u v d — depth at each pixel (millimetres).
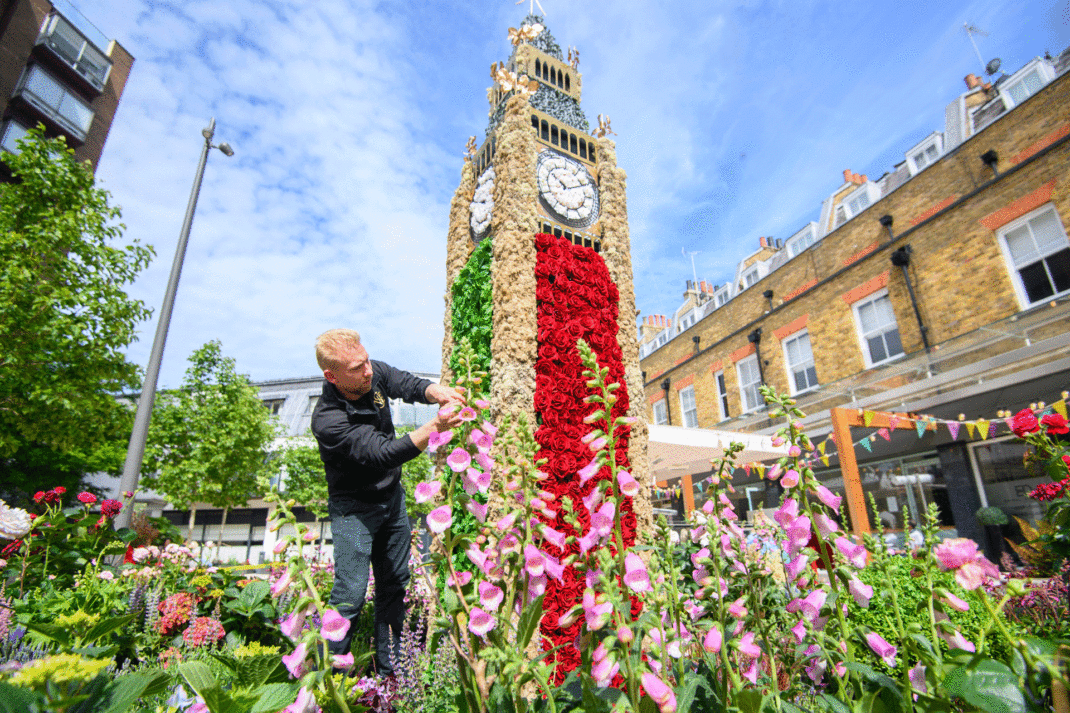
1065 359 6516
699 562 1395
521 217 4680
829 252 11648
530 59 5820
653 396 18375
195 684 1131
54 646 2125
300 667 1188
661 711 875
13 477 10531
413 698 2184
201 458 14195
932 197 9445
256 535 23406
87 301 7961
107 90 18828
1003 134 8367
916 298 9500
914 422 6633
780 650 1630
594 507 1249
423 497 1349
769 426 11680
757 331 13461
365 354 2500
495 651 1073
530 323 4324
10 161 8008
